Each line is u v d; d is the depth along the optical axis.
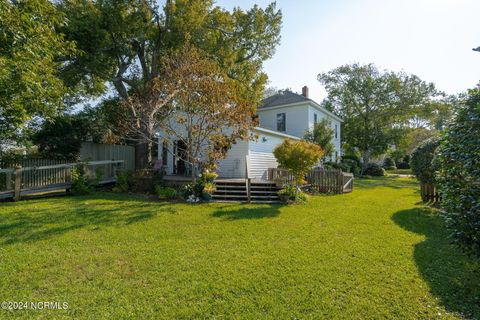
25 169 9.48
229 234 5.50
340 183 12.01
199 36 13.87
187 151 10.28
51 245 4.72
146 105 11.36
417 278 3.51
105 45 12.84
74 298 3.03
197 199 9.33
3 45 6.27
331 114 25.05
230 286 3.30
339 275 3.60
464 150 3.63
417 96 27.05
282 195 9.34
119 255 4.32
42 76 7.56
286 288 3.26
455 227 3.61
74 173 10.75
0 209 7.45
